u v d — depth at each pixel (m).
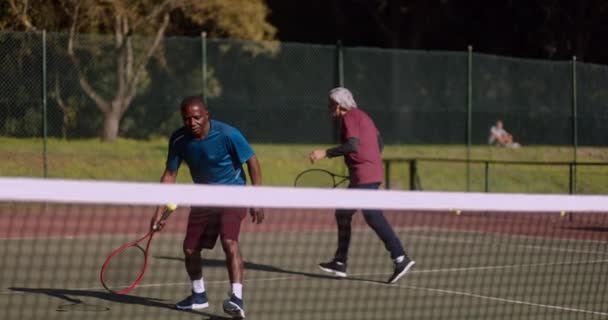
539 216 37.81
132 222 32.59
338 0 73.50
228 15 48.78
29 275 19.77
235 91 43.97
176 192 11.27
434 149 46.28
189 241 15.71
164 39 42.84
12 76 38.06
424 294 17.86
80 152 41.03
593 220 35.97
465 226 33.84
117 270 20.91
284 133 44.66
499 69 45.97
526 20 70.44
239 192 11.64
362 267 21.95
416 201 12.47
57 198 10.57
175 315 15.46
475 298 17.41
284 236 29.47
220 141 15.30
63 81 40.50
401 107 46.06
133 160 42.03
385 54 45.78
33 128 38.34
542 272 21.27
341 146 19.39
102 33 47.25
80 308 16.00
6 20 43.75
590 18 67.88
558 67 45.22
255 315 15.29
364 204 12.20
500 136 45.94
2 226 30.25
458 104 45.75
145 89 43.34
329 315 15.32
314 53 44.75
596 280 20.08
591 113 44.50
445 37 75.62
